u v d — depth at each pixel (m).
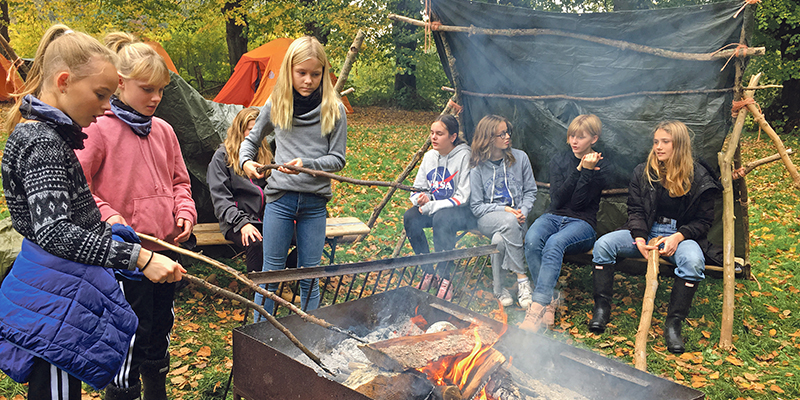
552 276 3.70
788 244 5.55
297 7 18.06
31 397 1.71
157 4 17.58
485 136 4.17
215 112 4.54
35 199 1.52
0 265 3.36
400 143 13.48
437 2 4.33
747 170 4.04
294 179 2.84
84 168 2.13
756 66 14.25
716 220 4.34
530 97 4.59
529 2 14.41
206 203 4.68
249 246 3.58
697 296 4.26
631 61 4.08
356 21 17.20
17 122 1.69
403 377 2.06
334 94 2.93
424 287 4.29
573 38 4.14
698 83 3.93
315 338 2.51
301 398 1.97
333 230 4.26
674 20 3.77
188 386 2.83
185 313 3.73
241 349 2.20
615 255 3.75
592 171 3.91
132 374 2.21
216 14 18.42
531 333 2.36
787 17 12.75
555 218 4.09
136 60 2.18
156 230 2.37
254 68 15.03
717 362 3.29
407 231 4.44
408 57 19.41
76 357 1.67
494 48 4.43
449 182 4.28
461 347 2.20
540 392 2.20
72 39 1.57
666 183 3.66
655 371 3.17
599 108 4.34
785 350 3.45
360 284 4.42
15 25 20.59
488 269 4.79
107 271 1.78
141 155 2.31
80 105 1.61
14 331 1.61
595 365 2.20
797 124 14.40
